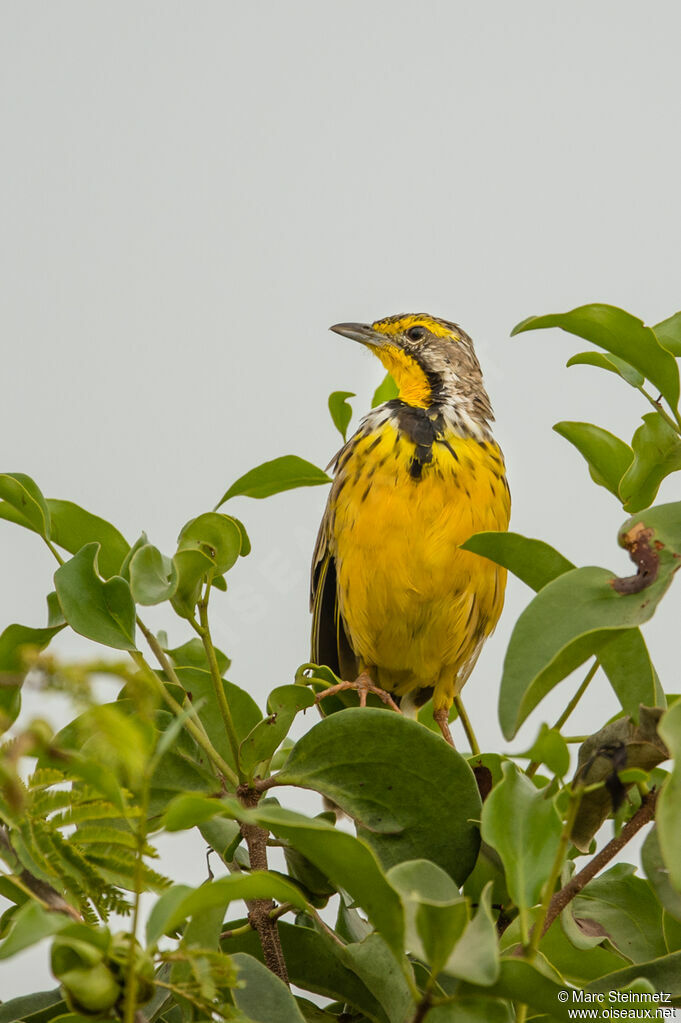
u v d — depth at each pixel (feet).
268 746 16.76
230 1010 11.64
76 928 10.89
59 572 17.07
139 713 10.10
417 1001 11.82
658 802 11.38
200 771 17.16
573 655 13.51
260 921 17.06
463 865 15.47
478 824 15.51
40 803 11.69
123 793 11.91
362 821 15.67
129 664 9.73
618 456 20.40
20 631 18.29
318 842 11.74
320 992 17.48
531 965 12.01
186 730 17.28
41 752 11.19
